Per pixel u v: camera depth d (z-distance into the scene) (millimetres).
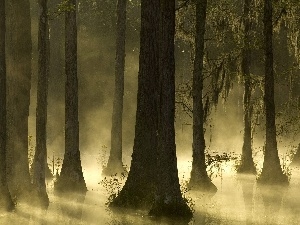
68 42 24297
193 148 24141
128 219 16688
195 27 26766
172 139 17344
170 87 17438
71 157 23469
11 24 21141
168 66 17469
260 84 29891
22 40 21219
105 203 19484
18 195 19703
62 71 54688
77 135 23812
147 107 19359
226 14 29219
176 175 17266
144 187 18922
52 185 25391
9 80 21156
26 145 20844
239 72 29578
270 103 26438
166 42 17453
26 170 20406
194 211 18031
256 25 30062
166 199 17062
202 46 25125
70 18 24250
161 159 17297
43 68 19266
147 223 16062
